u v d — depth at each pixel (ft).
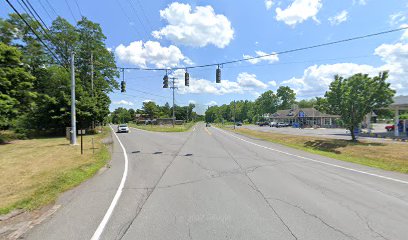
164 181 29.68
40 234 15.61
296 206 20.57
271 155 53.11
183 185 27.71
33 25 118.42
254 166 39.68
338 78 78.38
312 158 49.14
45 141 87.25
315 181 29.53
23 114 111.45
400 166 44.24
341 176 32.48
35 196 23.48
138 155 52.85
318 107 82.74
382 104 72.79
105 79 155.63
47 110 118.93
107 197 23.35
